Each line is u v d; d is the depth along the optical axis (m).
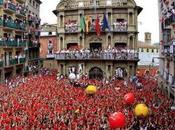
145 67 76.44
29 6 62.34
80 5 51.03
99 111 25.75
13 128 21.02
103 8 50.53
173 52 31.67
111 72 49.66
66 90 34.62
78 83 39.38
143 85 41.53
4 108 25.97
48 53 73.62
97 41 51.44
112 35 50.69
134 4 50.09
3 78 46.81
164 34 38.47
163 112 25.67
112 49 49.47
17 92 33.09
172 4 33.88
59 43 52.97
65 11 52.16
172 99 31.91
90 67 50.56
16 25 53.59
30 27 62.34
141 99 30.89
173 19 32.78
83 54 49.88
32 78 45.12
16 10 53.12
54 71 62.16
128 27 50.31
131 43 50.97
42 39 74.75
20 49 56.12
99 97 31.52
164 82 38.19
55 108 26.20
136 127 22.34
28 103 27.77
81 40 51.75
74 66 50.97
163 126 22.28
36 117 23.81
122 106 27.55
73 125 22.03
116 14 50.78
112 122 18.42
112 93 33.59
